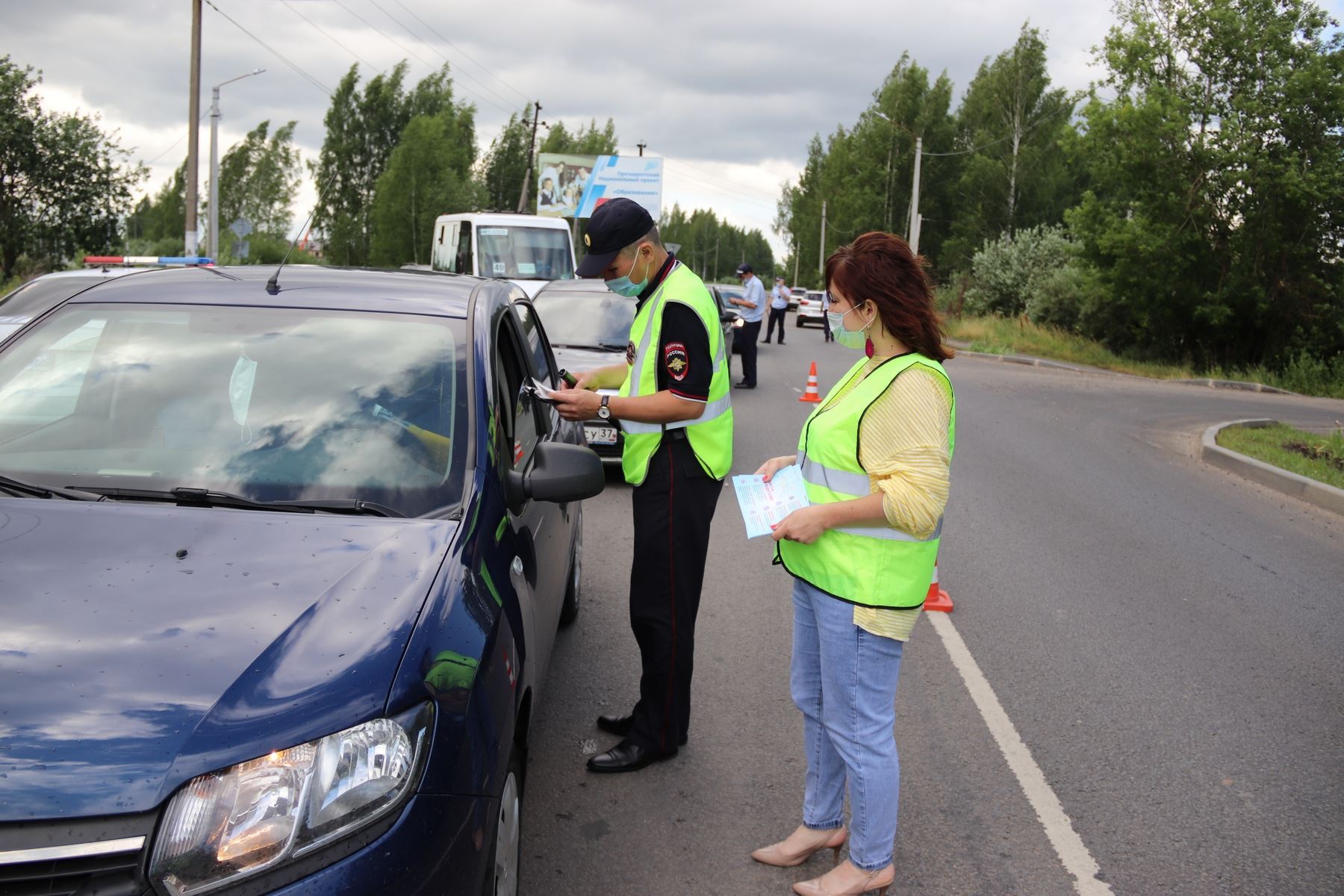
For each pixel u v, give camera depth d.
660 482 3.84
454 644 2.40
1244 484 11.16
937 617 6.09
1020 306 38.19
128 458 2.96
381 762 2.10
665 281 3.77
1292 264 27.14
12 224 27.94
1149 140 26.59
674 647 3.95
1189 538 8.38
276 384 3.19
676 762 4.12
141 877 1.88
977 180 52.03
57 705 2.00
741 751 4.24
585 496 3.24
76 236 29.02
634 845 3.52
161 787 1.92
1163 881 3.44
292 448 2.99
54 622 2.20
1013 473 10.94
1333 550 8.26
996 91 51.53
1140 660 5.48
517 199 82.25
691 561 3.90
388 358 3.30
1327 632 6.09
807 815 3.44
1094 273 29.92
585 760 4.09
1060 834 3.70
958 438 13.27
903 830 3.70
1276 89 25.91
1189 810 3.91
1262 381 26.30
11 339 3.37
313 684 2.12
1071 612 6.25
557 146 82.81
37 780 1.89
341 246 67.19
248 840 1.94
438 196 60.94
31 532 2.54
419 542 2.65
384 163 68.06
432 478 2.96
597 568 6.63
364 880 2.01
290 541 2.58
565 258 21.72
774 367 21.89
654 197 45.19
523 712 2.96
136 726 1.98
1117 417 16.62
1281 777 4.20
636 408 3.68
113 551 2.47
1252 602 6.65
